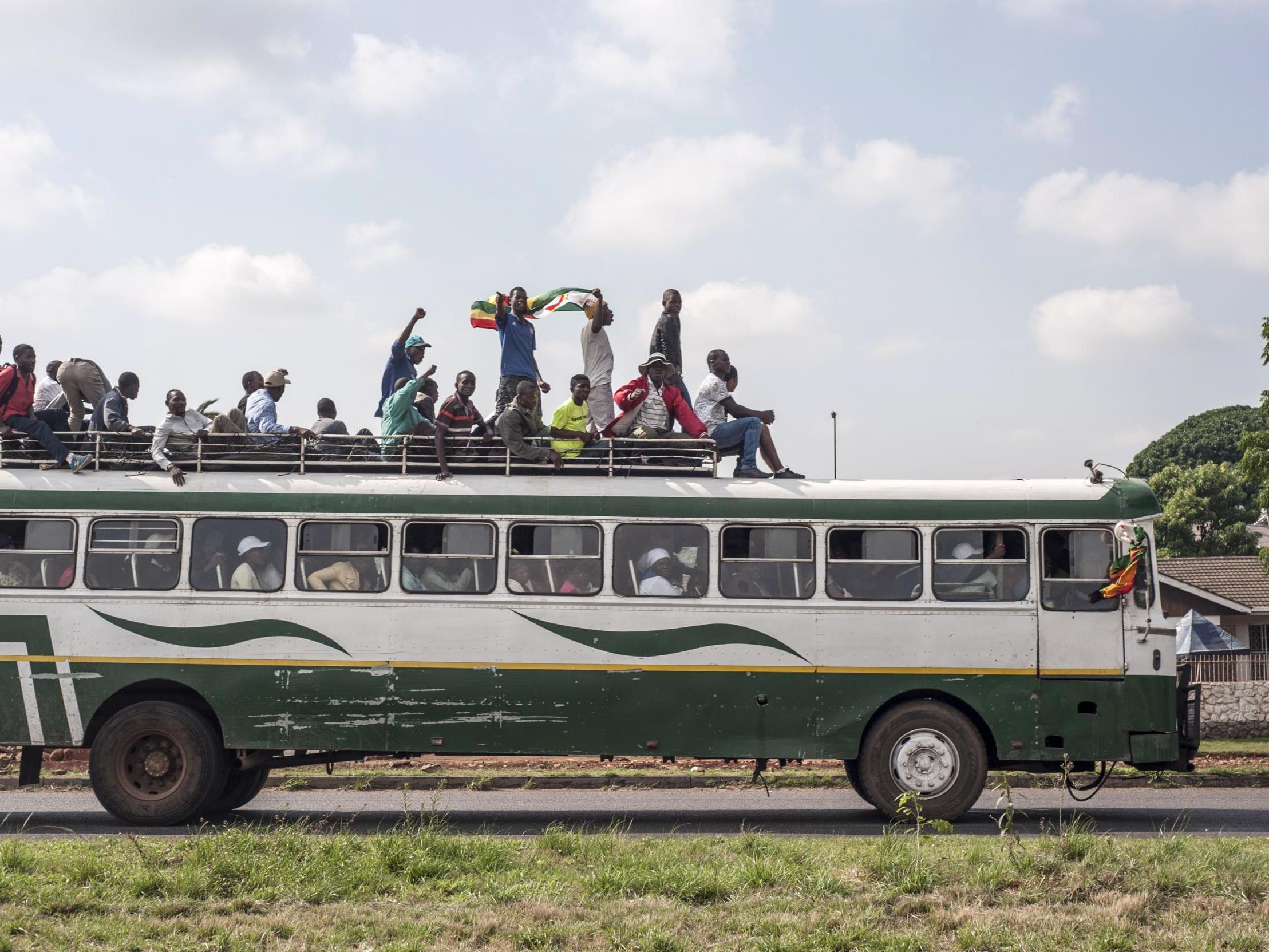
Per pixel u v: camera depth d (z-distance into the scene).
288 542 11.73
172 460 12.04
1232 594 33.16
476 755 11.50
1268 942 7.00
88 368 13.26
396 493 11.78
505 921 7.39
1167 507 47.03
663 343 13.13
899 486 11.81
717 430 12.48
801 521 11.68
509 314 13.46
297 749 11.48
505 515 11.70
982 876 8.20
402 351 13.81
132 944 6.96
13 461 12.13
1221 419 63.69
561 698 11.50
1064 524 11.62
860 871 8.53
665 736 11.47
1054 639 11.48
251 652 11.58
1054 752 11.38
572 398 12.24
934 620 11.52
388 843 8.92
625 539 11.70
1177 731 11.48
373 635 11.58
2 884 7.91
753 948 6.98
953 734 11.44
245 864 8.40
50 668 11.61
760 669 11.52
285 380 14.09
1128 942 6.97
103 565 11.75
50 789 15.34
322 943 7.04
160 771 11.56
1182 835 9.83
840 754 11.42
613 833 9.90
